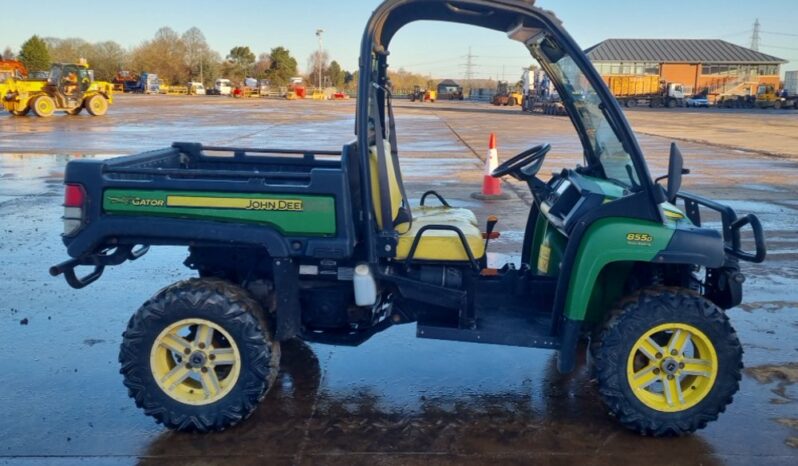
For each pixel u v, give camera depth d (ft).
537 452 11.05
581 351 15.14
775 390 13.30
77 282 11.68
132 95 209.46
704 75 231.50
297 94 237.86
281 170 15.42
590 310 12.64
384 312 12.89
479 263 12.37
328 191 11.07
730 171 44.16
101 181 11.23
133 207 11.26
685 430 11.37
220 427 11.48
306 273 12.08
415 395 13.04
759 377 13.85
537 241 14.30
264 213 11.19
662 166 46.50
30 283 19.57
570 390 13.32
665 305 11.19
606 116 11.37
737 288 11.69
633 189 11.50
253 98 224.53
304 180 11.50
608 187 11.98
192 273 20.77
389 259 12.09
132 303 18.02
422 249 12.00
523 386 13.47
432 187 35.96
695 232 11.09
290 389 13.23
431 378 13.78
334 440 11.37
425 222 13.25
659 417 11.33
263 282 12.48
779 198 33.83
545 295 13.14
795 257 23.11
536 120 106.32
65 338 15.56
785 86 249.55
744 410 12.50
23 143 56.59
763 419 12.18
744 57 231.30
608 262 11.12
